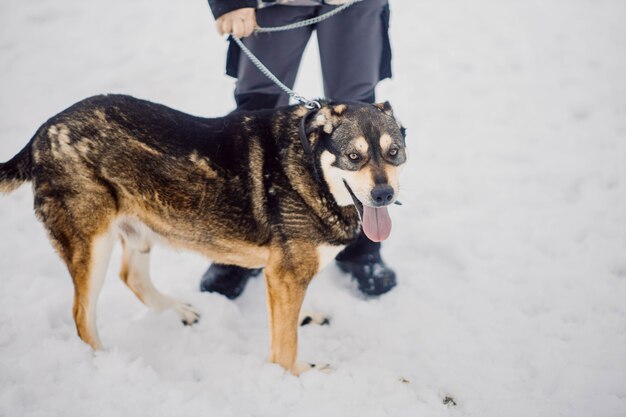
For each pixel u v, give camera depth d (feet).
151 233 8.36
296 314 8.14
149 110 7.90
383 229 7.65
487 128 14.92
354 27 9.15
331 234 7.93
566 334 8.96
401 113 15.60
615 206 11.78
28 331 8.74
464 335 9.08
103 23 19.74
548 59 17.66
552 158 13.53
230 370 8.36
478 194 12.59
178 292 10.00
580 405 7.63
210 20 20.26
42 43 18.39
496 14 20.35
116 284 10.25
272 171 7.83
